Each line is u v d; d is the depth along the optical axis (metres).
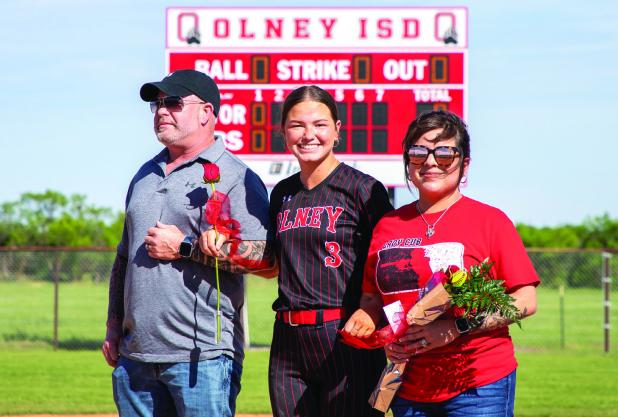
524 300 4.45
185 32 17.67
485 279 4.30
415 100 17.50
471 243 4.53
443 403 4.55
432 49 17.52
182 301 5.25
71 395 11.70
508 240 4.52
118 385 5.41
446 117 4.65
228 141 17.59
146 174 5.60
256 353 16.75
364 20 17.53
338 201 5.07
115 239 59.47
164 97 5.36
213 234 5.08
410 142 4.69
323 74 17.58
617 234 49.53
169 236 5.16
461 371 4.49
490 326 4.40
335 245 5.02
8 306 31.69
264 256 5.30
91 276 41.62
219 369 5.29
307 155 5.09
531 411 10.46
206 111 5.48
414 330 4.46
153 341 5.26
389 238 4.73
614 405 10.98
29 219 67.50
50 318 26.89
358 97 17.53
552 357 16.83
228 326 5.39
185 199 5.36
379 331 4.55
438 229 4.60
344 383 5.01
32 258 41.59
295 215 5.13
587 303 36.28
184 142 5.42
